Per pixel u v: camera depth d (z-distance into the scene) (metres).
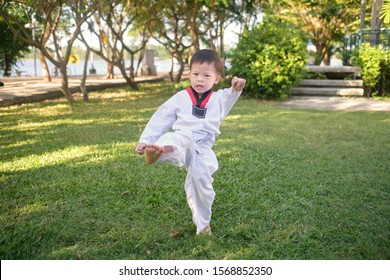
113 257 2.29
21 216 2.79
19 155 4.30
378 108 8.01
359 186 3.40
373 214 2.83
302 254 2.32
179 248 2.37
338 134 5.42
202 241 2.41
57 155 4.28
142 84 14.15
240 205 2.98
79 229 2.60
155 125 2.32
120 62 11.46
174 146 2.06
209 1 9.92
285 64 8.90
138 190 3.27
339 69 10.77
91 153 4.35
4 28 15.04
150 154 1.96
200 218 2.49
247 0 13.02
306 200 3.10
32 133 5.42
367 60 9.39
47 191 3.24
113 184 3.39
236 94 2.42
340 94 9.92
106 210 2.87
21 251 2.35
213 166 2.40
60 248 2.39
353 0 14.85
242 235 2.53
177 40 13.90
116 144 4.78
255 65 8.94
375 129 5.76
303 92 10.07
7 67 19.95
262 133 5.46
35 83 12.83
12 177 3.56
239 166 3.90
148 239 2.45
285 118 6.71
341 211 2.86
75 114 7.06
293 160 4.16
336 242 2.44
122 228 2.58
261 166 3.93
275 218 2.77
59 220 2.71
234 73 9.64
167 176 3.61
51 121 6.36
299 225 2.65
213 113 2.37
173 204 3.02
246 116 6.89
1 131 5.54
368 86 9.72
